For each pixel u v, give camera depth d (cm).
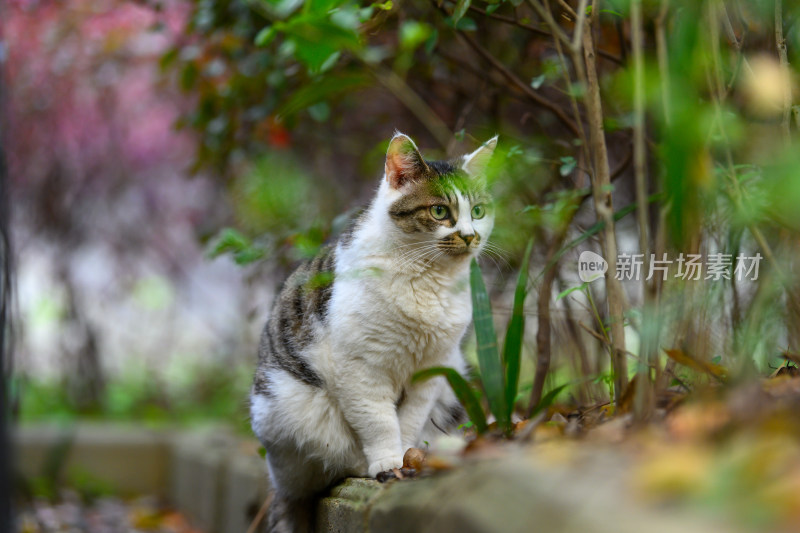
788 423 198
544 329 388
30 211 938
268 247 478
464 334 390
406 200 371
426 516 223
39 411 920
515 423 315
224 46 521
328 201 618
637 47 235
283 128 527
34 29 812
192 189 994
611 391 310
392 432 362
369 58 387
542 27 402
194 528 702
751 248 336
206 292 1064
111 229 988
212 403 980
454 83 524
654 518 156
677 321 286
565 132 486
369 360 359
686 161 209
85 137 940
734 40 290
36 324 1011
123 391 1002
